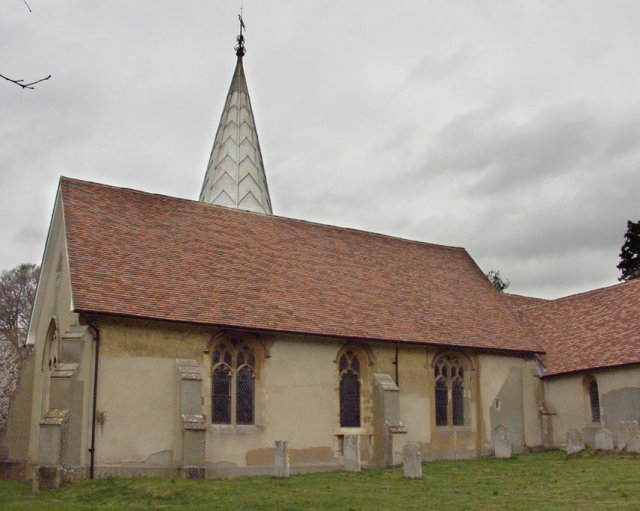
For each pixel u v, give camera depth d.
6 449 28.55
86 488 20.33
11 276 66.25
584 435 32.16
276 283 29.70
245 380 26.84
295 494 19.38
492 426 32.81
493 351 33.50
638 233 64.81
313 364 28.19
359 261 34.75
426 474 24.31
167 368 24.86
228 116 43.53
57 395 22.66
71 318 24.94
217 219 32.28
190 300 26.16
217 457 25.22
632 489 18.89
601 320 34.66
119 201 29.83
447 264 38.94
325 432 27.89
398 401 28.88
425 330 31.55
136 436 23.78
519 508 16.69
